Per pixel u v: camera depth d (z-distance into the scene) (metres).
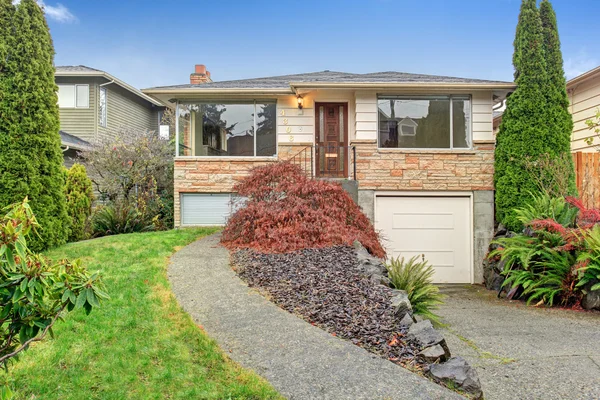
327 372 3.51
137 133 15.51
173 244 8.31
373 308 4.80
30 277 2.23
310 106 11.71
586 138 11.71
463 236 11.23
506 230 10.60
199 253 7.59
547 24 10.58
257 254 7.14
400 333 4.21
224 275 6.22
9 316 2.34
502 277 9.74
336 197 8.41
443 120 11.38
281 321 4.55
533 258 8.28
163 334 4.19
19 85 7.44
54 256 7.17
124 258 7.09
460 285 10.87
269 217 7.87
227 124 11.79
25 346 2.31
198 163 11.48
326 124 11.89
